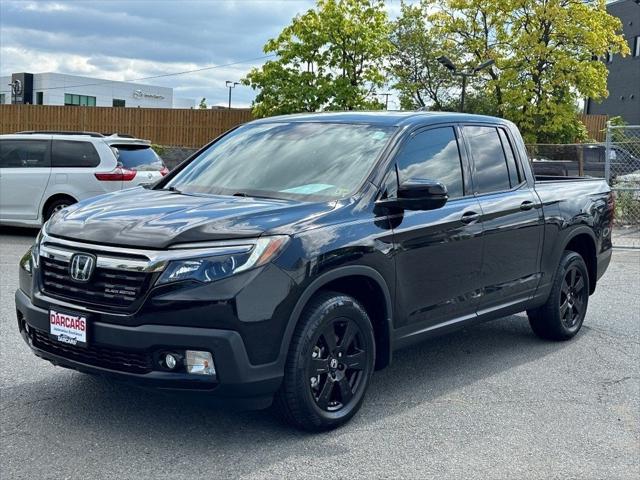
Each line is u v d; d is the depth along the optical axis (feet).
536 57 99.91
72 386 16.93
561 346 21.98
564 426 15.61
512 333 23.43
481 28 106.52
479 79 112.68
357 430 15.01
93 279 13.47
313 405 14.21
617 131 65.98
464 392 17.61
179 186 17.42
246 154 17.83
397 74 134.82
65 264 13.89
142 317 12.91
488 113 125.90
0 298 25.72
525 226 19.77
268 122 19.33
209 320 12.84
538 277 20.65
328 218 14.64
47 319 14.02
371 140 16.88
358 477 12.88
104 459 13.26
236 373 13.02
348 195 15.47
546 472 13.35
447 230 17.06
